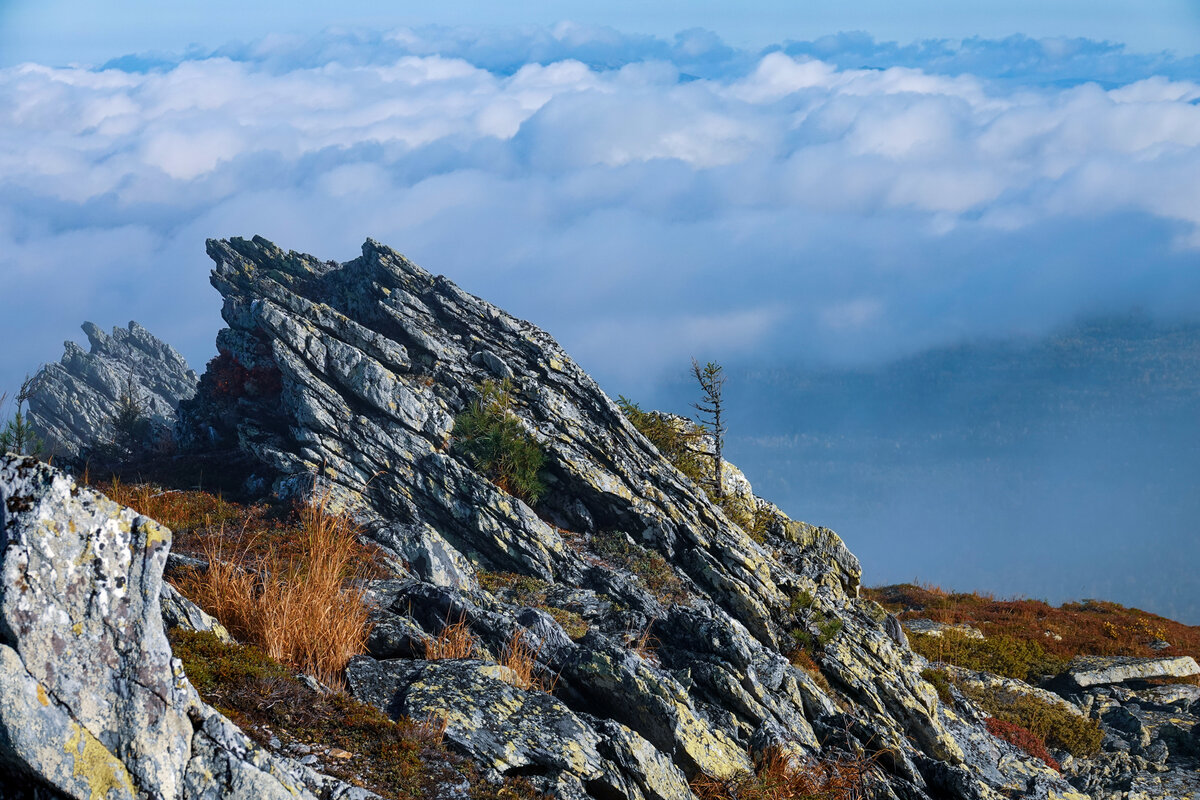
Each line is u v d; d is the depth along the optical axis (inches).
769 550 1205.7
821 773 641.0
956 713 1058.7
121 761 243.3
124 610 251.4
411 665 478.6
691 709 587.5
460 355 1211.2
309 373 1068.5
